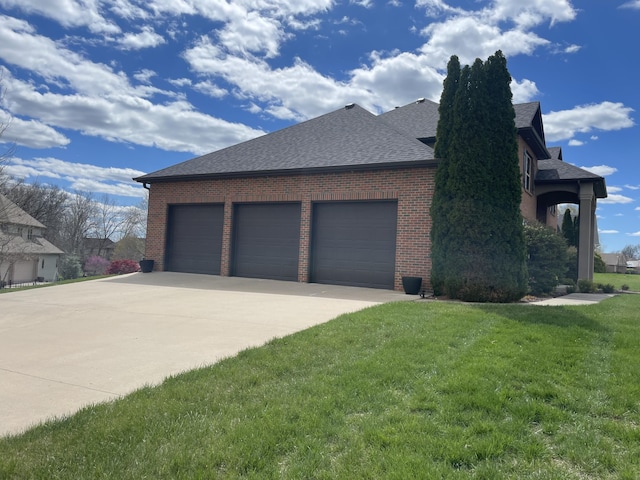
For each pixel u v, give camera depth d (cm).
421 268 1216
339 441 319
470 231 1062
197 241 1655
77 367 527
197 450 307
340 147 1506
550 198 1980
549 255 1312
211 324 757
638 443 314
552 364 479
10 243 3312
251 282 1395
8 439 335
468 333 622
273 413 365
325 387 422
